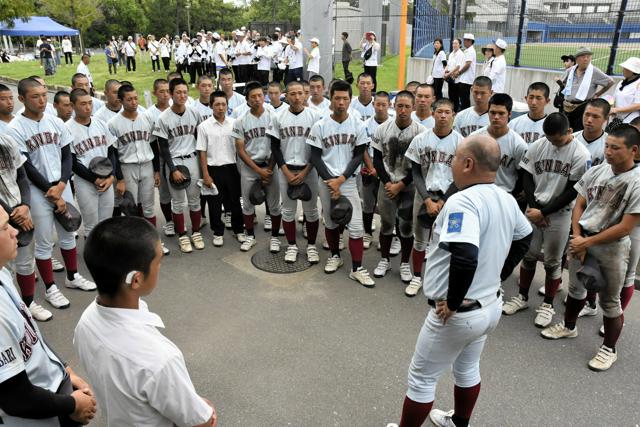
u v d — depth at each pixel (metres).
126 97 5.14
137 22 52.25
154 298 4.54
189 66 17.19
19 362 1.59
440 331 2.48
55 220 4.49
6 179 3.83
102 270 1.54
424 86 5.00
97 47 52.44
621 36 9.77
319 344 3.82
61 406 1.70
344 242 5.89
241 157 5.38
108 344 1.54
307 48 13.68
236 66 15.70
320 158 4.80
